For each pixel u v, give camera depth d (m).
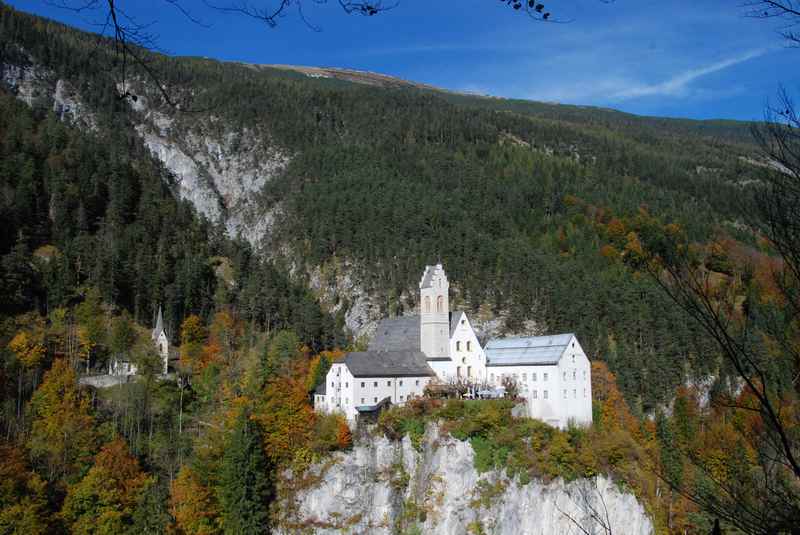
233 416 138.12
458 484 126.31
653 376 186.50
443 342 150.75
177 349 187.38
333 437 132.75
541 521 122.06
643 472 127.62
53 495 115.19
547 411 136.88
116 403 147.25
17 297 176.50
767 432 22.75
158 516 113.31
